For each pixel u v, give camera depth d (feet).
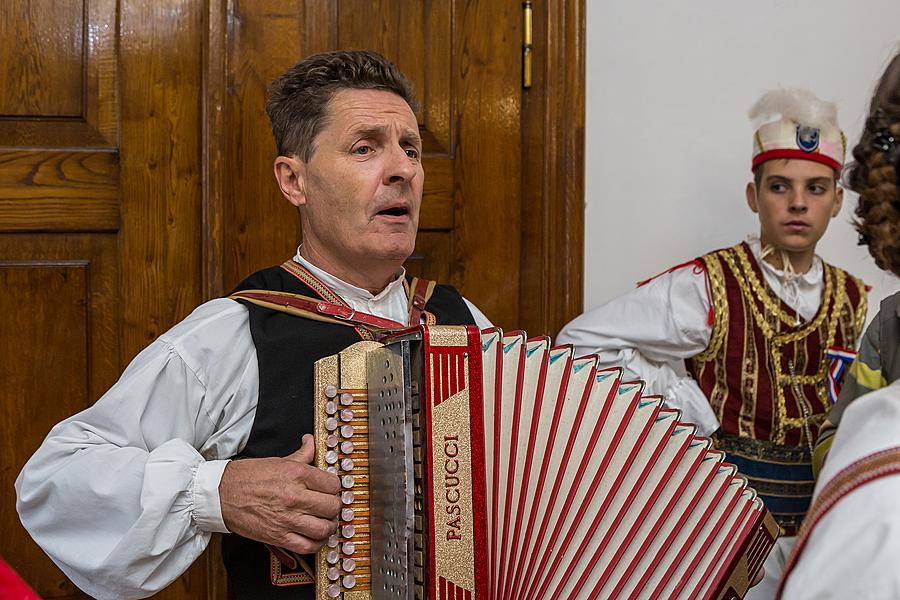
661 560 4.29
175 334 4.57
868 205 3.14
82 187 6.27
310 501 4.00
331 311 4.72
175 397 4.47
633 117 7.50
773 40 7.90
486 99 7.24
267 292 4.75
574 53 7.23
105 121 6.32
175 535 4.11
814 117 6.52
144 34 6.37
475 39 7.20
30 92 6.18
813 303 6.79
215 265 6.44
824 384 6.73
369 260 4.76
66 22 6.23
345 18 6.88
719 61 7.73
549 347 4.21
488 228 7.29
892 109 3.11
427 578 3.76
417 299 5.14
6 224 6.12
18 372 6.16
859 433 2.62
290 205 6.75
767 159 6.64
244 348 4.62
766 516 4.44
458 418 3.79
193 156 6.50
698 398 6.68
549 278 7.28
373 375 4.06
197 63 6.49
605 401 4.26
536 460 4.10
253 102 6.65
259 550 4.48
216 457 4.60
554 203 7.27
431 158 7.11
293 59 6.74
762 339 6.64
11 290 6.14
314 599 4.35
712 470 4.39
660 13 7.54
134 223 6.38
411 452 3.82
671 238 7.66
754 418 6.63
